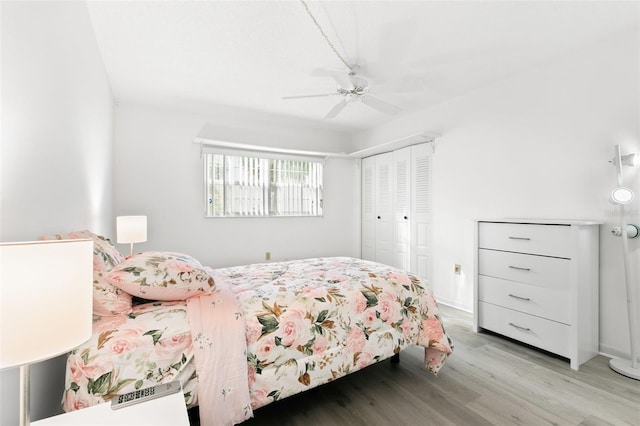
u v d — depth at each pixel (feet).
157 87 10.48
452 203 11.87
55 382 4.54
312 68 9.16
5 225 3.02
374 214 15.94
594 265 7.80
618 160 7.19
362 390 6.32
